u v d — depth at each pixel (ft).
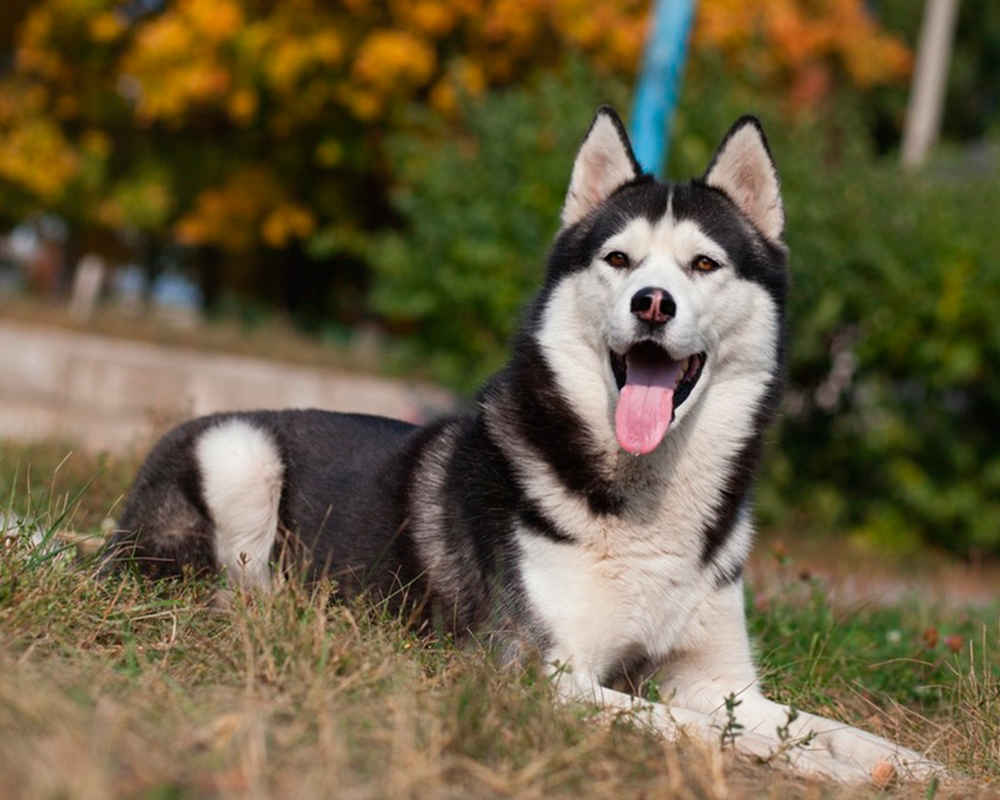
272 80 57.57
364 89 58.18
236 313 67.97
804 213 34.24
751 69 40.09
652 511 13.99
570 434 14.21
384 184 65.41
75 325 51.19
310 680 11.21
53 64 64.28
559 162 34.88
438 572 14.70
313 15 57.52
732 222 15.15
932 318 35.91
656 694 13.87
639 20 57.41
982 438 37.50
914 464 37.50
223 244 67.10
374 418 17.47
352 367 52.54
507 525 14.12
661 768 10.87
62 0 61.16
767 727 13.65
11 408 39.83
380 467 15.92
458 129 58.13
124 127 67.92
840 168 37.06
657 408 13.97
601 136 15.96
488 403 15.15
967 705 14.87
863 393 37.35
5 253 89.45
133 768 9.04
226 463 16.40
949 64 111.86
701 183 15.64
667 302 13.76
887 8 111.55
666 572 14.05
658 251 14.64
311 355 53.47
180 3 59.57
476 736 10.45
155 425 25.38
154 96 58.95
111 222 67.87
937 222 36.27
